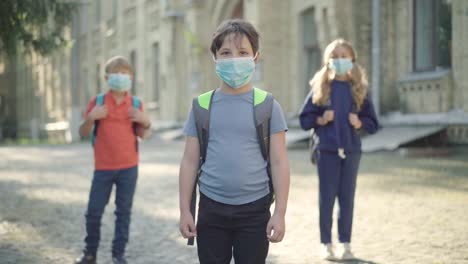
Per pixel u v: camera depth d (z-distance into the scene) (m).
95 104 5.14
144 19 31.77
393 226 6.41
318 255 5.35
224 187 2.96
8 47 7.41
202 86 26.28
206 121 3.01
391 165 11.75
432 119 14.34
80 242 6.07
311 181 10.26
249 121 2.98
